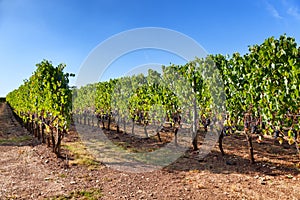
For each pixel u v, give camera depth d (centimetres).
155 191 453
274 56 517
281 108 480
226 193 433
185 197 422
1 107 3844
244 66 620
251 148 609
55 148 719
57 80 761
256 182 482
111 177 540
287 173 521
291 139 484
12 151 808
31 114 1088
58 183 497
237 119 655
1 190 457
